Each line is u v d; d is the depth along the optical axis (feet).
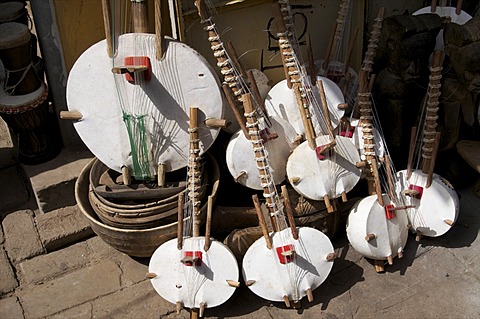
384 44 11.09
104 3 8.93
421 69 10.70
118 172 10.51
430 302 9.59
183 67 9.37
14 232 11.05
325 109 9.91
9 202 11.79
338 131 10.61
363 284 9.98
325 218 10.26
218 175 10.40
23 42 10.69
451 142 11.39
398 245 10.02
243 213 10.34
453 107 11.07
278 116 10.61
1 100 11.02
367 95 10.40
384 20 11.00
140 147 9.79
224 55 9.88
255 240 10.02
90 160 11.77
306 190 9.70
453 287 9.84
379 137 10.71
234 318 9.48
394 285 9.94
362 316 9.42
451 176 11.75
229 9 10.82
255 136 9.46
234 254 9.99
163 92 9.51
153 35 9.19
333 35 11.56
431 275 10.09
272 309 9.61
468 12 12.88
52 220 11.22
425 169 10.31
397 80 11.05
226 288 9.25
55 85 11.57
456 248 10.58
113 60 9.31
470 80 10.25
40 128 11.55
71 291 10.03
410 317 9.36
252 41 11.37
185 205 9.56
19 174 12.51
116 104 9.68
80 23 11.09
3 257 10.62
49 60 11.28
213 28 9.71
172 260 9.26
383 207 9.86
